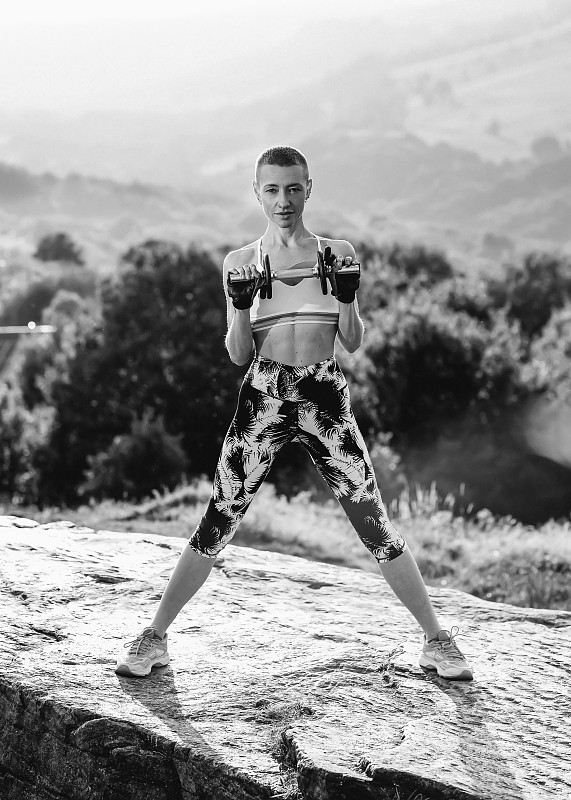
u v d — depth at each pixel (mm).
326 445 3537
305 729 3184
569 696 3584
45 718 3385
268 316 3451
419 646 4020
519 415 22797
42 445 24141
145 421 20891
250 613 4414
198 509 11789
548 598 9125
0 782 3545
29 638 3957
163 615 3723
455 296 28812
